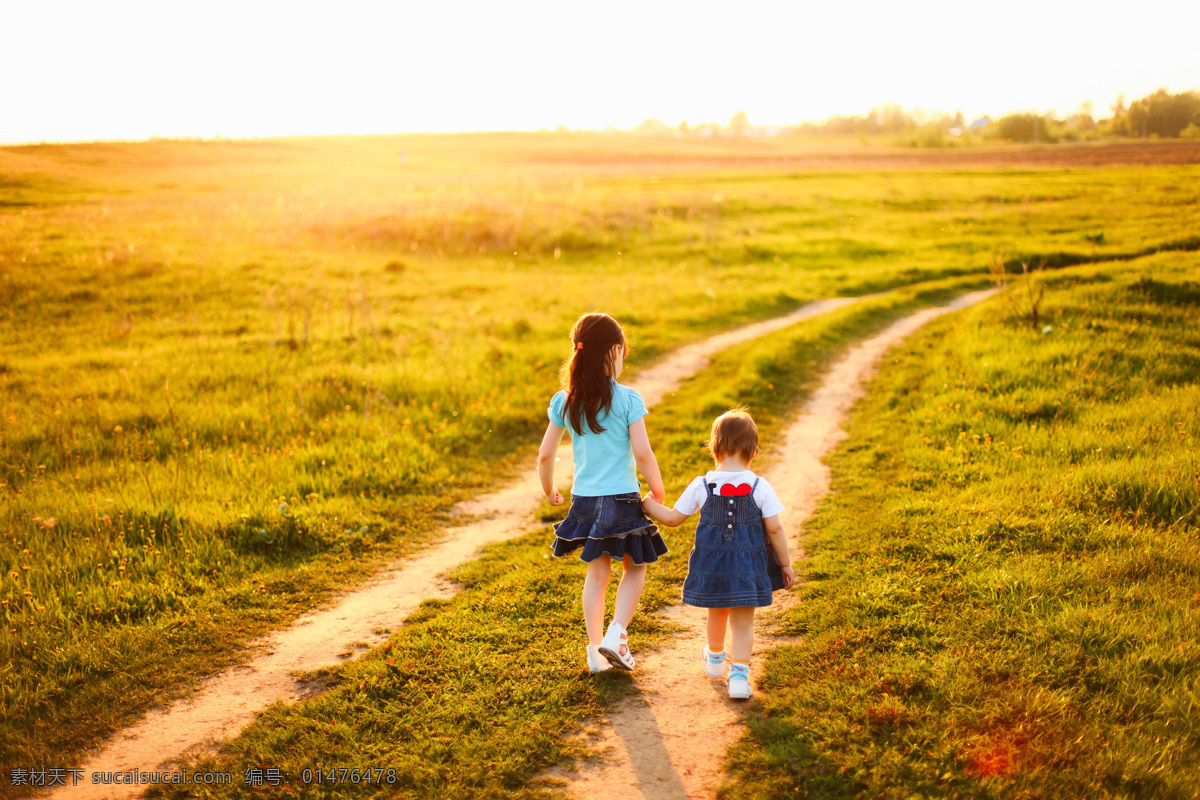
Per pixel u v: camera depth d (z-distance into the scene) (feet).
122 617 15.88
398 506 22.94
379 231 83.10
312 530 20.29
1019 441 24.34
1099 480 19.24
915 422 28.37
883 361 40.06
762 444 28.07
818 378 37.58
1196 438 22.12
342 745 11.39
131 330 45.57
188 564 18.03
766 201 114.42
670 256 81.41
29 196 114.21
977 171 163.22
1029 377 30.45
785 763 10.37
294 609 16.62
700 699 12.27
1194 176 124.98
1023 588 14.34
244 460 25.07
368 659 14.02
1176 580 14.29
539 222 88.63
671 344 46.47
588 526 12.35
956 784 9.57
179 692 13.23
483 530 21.67
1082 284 46.50
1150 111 371.97
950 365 35.04
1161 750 9.74
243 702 12.89
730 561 11.59
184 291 56.49
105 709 12.67
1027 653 12.29
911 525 18.57
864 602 14.75
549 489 13.14
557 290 60.39
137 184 136.26
